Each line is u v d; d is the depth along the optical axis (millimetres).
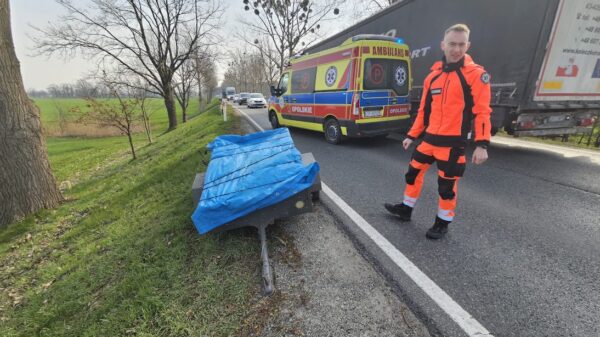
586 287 2168
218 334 1910
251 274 2432
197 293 2281
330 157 6121
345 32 9797
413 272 2375
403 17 7473
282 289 2240
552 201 3695
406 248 2719
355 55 6156
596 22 4898
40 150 5383
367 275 2357
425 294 2135
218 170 3141
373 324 1903
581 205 3555
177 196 4508
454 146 2566
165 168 6422
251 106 22797
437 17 6527
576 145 6855
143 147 12648
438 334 1823
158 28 16438
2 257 4121
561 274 2316
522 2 4879
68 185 8016
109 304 2369
